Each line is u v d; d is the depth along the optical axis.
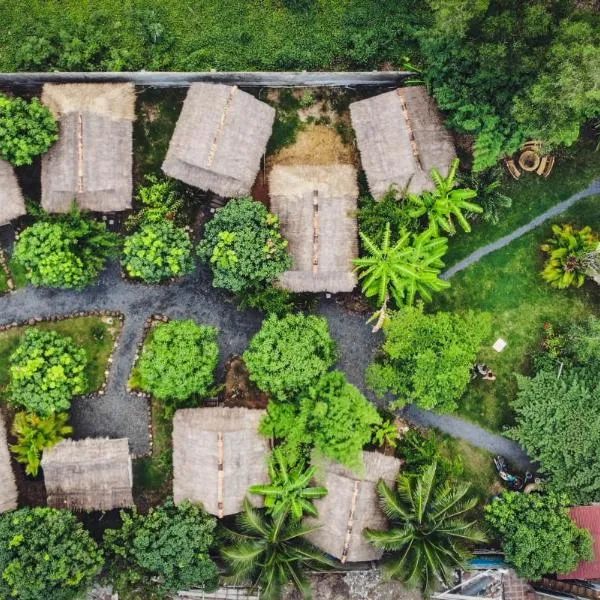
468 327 20.92
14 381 20.16
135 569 20.12
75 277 20.25
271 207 21.16
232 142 20.61
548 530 20.34
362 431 20.30
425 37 20.23
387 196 21.06
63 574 19.19
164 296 21.98
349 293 22.22
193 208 21.83
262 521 20.00
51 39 21.45
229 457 20.08
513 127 20.08
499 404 22.61
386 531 19.95
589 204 22.72
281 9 22.11
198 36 21.97
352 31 22.09
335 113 22.28
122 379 21.83
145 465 21.92
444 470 21.09
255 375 20.56
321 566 21.03
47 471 20.41
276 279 21.12
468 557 19.97
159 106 21.95
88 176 20.31
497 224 22.56
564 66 18.03
